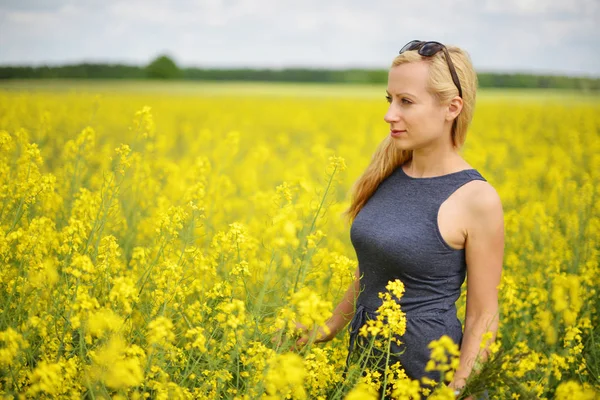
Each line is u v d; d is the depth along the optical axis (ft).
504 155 29.58
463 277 7.86
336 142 45.39
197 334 7.05
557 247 14.42
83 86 103.24
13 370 7.29
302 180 10.12
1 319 8.09
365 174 8.63
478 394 6.79
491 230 7.34
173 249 10.48
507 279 9.33
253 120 59.62
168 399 7.19
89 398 7.71
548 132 47.85
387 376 7.69
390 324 7.05
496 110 66.44
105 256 8.83
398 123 7.67
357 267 8.75
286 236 6.73
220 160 25.30
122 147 10.62
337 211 15.23
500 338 11.05
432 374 7.57
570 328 8.46
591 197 17.38
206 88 119.55
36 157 10.53
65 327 7.87
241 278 8.98
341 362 8.70
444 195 7.59
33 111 40.86
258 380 7.11
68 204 12.96
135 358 6.72
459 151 8.07
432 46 7.56
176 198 16.94
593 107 70.49
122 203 14.33
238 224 8.73
